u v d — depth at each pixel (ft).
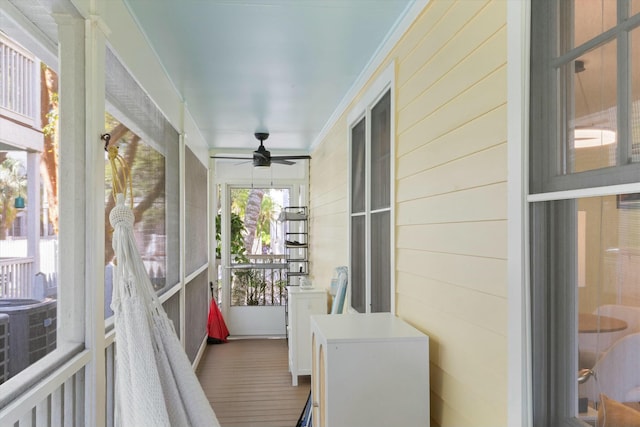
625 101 3.25
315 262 19.93
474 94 5.38
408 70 7.75
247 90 12.26
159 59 9.85
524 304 4.29
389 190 9.14
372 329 6.93
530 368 4.26
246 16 7.79
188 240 14.42
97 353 5.57
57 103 5.81
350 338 6.29
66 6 5.12
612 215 3.37
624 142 3.26
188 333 14.28
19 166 5.07
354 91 11.95
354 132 12.56
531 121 4.32
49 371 4.51
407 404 6.33
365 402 6.26
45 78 5.58
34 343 5.09
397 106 8.36
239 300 22.72
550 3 4.08
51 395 4.74
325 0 7.17
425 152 6.95
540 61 4.21
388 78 8.79
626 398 3.23
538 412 4.19
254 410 12.71
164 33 8.43
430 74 6.76
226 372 16.16
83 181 5.54
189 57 9.70
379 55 9.48
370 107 10.62
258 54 9.59
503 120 4.74
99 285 5.67
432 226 6.67
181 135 12.92
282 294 22.93
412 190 7.55
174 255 12.02
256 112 14.80
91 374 5.46
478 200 5.26
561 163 3.92
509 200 4.54
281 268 22.74
